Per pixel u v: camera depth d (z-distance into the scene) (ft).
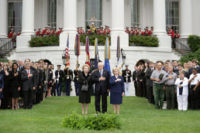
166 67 57.67
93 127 34.09
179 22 114.62
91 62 92.63
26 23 99.91
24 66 53.83
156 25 100.17
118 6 96.78
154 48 96.84
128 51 94.22
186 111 51.49
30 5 100.17
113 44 94.48
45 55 94.73
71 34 94.58
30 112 48.73
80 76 46.75
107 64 73.61
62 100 67.77
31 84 54.08
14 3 117.19
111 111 51.08
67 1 97.04
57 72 84.58
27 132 32.37
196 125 37.60
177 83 54.03
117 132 32.60
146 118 43.16
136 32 98.22
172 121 40.47
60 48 93.61
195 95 53.78
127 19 111.55
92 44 93.86
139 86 75.72
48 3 113.70
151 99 62.64
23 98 55.67
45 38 95.91
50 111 51.03
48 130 33.24
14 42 103.81
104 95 46.98
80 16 110.93
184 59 88.74
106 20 111.24
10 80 52.16
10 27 116.67
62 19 111.65
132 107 57.36
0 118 40.96
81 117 35.22
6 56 98.12
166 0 116.16
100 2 111.86
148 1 113.09
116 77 47.78
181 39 103.09
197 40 100.12
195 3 114.42
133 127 36.01
